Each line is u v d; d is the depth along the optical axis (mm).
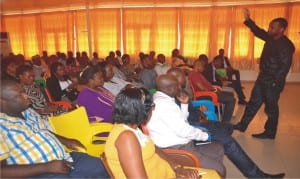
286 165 2939
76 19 9258
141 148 1527
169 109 2105
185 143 2154
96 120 2775
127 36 9047
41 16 9516
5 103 1683
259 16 8062
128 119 1495
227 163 2998
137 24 8930
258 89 3709
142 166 1385
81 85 3209
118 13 8961
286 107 5410
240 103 5848
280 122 4445
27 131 1728
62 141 2111
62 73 4195
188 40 8719
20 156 1667
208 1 8312
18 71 3082
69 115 2328
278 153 3242
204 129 2439
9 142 1651
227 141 2348
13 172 1535
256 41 8227
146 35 8945
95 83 3018
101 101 2953
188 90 3789
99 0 8086
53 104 3422
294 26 7863
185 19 8633
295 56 8023
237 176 2701
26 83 3102
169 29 8781
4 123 1649
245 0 8078
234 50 8461
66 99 3867
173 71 2646
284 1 7816
